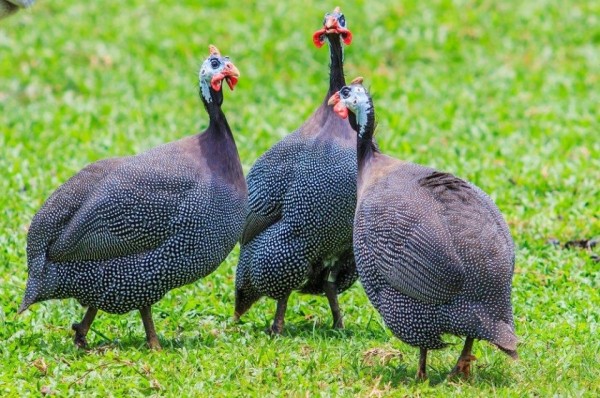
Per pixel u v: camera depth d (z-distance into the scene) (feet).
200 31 74.38
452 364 32.73
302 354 33.86
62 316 37.29
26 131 59.00
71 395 30.40
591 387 30.27
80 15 77.36
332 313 37.35
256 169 37.86
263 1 79.20
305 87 66.49
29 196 48.75
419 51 71.97
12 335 35.19
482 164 53.26
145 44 72.59
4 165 53.16
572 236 44.39
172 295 39.40
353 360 32.76
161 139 57.47
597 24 75.77
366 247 30.63
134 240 33.17
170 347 34.45
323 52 70.95
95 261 33.50
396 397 29.81
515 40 73.82
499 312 28.94
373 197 31.07
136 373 31.83
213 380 31.35
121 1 79.82
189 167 33.83
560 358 32.45
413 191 30.50
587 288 38.99
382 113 61.62
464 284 28.96
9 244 43.42
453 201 30.14
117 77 67.92
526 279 39.91
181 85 67.10
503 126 59.47
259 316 38.50
